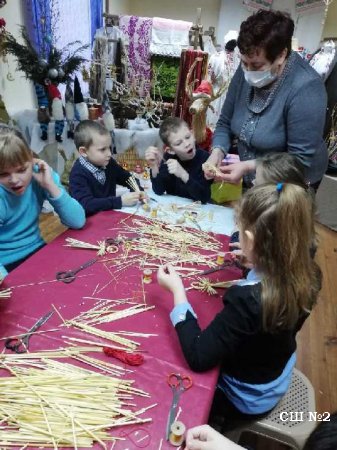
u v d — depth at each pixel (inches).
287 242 34.1
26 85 141.1
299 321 40.3
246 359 39.9
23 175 53.0
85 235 58.0
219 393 44.7
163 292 45.4
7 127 53.5
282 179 48.6
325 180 146.7
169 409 30.6
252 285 36.0
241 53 58.9
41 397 30.6
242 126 70.2
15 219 60.2
